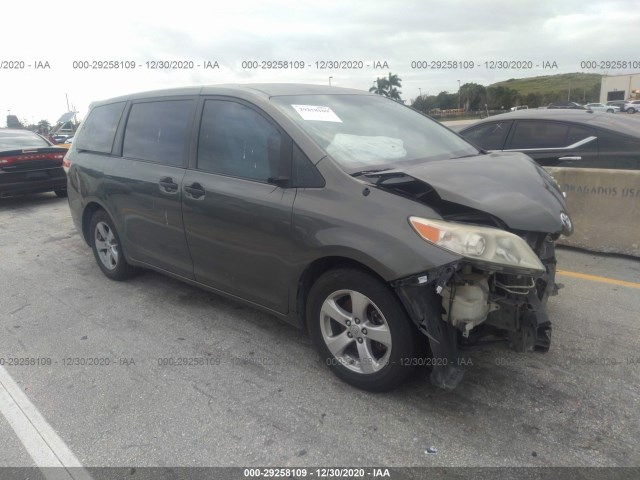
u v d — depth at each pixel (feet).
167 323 13.34
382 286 8.91
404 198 8.94
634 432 8.45
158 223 13.33
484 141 22.27
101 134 16.12
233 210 11.02
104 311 14.32
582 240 17.95
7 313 14.55
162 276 16.99
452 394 9.63
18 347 12.41
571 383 9.84
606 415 8.89
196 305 14.43
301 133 10.26
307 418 9.16
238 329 12.82
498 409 9.16
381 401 9.53
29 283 17.03
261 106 11.00
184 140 12.76
